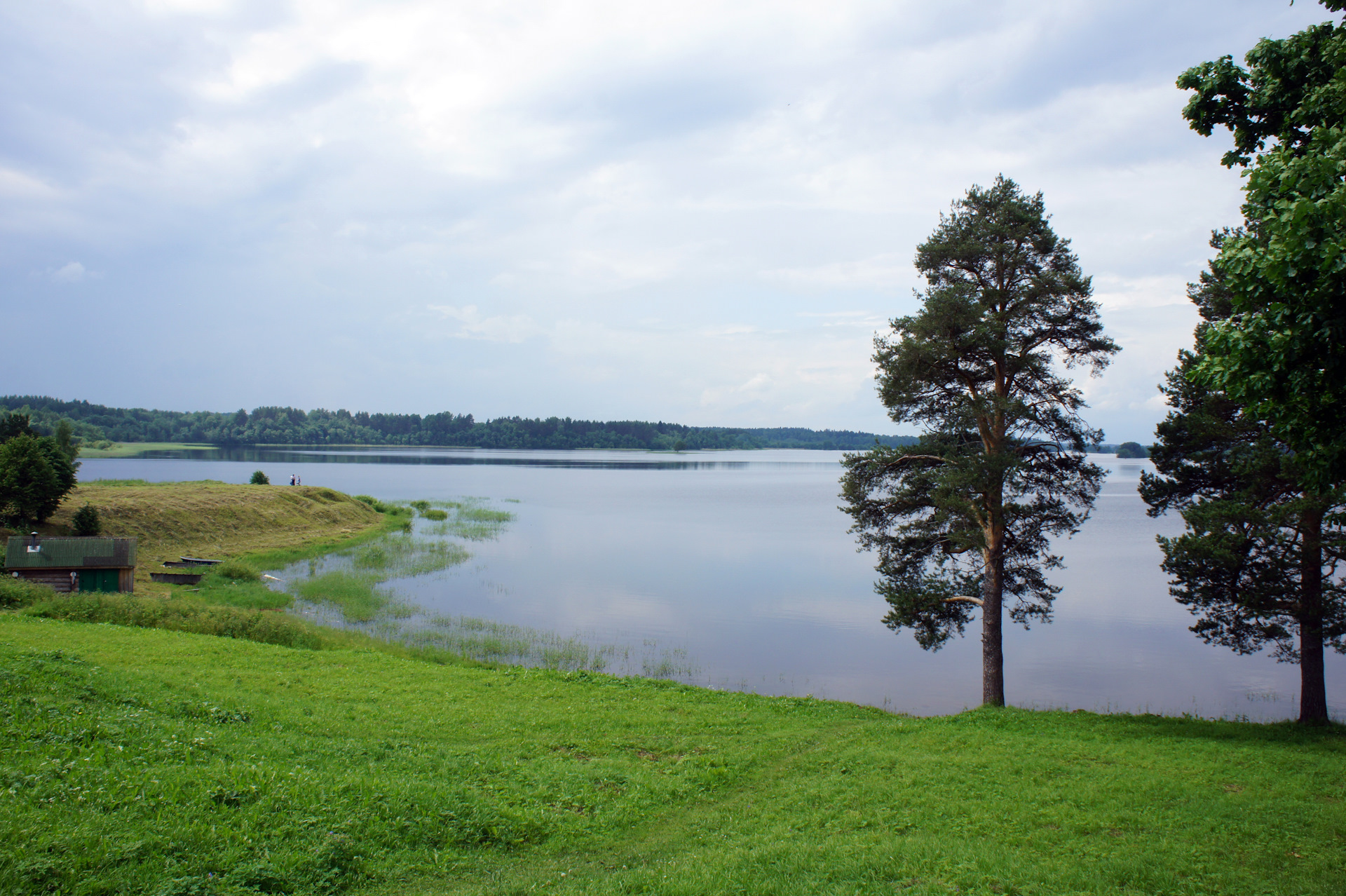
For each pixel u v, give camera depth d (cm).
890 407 2286
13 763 979
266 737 1320
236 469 17388
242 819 936
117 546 3641
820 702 2156
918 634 2317
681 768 1455
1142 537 8194
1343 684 3064
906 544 2347
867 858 1016
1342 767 1465
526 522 8606
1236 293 934
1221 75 1130
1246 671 3253
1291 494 1898
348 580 4547
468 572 5266
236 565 4625
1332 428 927
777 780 1420
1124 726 1881
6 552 3462
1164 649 3631
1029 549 2244
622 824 1161
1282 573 1955
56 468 5522
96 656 1914
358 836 973
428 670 2220
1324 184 827
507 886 903
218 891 778
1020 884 940
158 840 841
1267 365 913
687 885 919
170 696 1466
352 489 12888
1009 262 2123
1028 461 2134
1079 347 2158
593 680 2231
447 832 1037
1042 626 4109
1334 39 989
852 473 2361
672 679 2927
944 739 1727
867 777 1412
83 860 765
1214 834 1103
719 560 6188
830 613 4297
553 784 1291
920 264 2272
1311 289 841
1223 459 1989
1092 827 1143
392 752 1354
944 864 995
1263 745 1697
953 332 2095
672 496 12888
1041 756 1562
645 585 5031
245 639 2566
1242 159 1170
